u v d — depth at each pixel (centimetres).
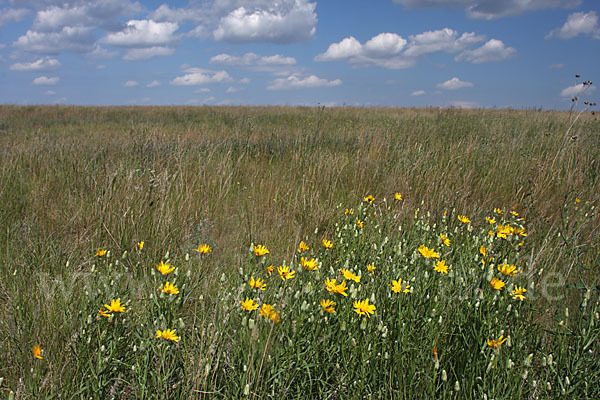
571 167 531
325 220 406
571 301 243
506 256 256
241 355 183
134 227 359
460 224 375
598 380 175
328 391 182
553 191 480
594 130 782
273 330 173
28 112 1967
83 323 190
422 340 195
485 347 182
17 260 290
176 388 172
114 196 406
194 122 1493
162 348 173
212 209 438
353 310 192
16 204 430
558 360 187
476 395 175
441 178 498
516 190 483
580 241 337
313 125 1175
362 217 366
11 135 942
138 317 214
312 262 204
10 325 201
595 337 183
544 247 300
